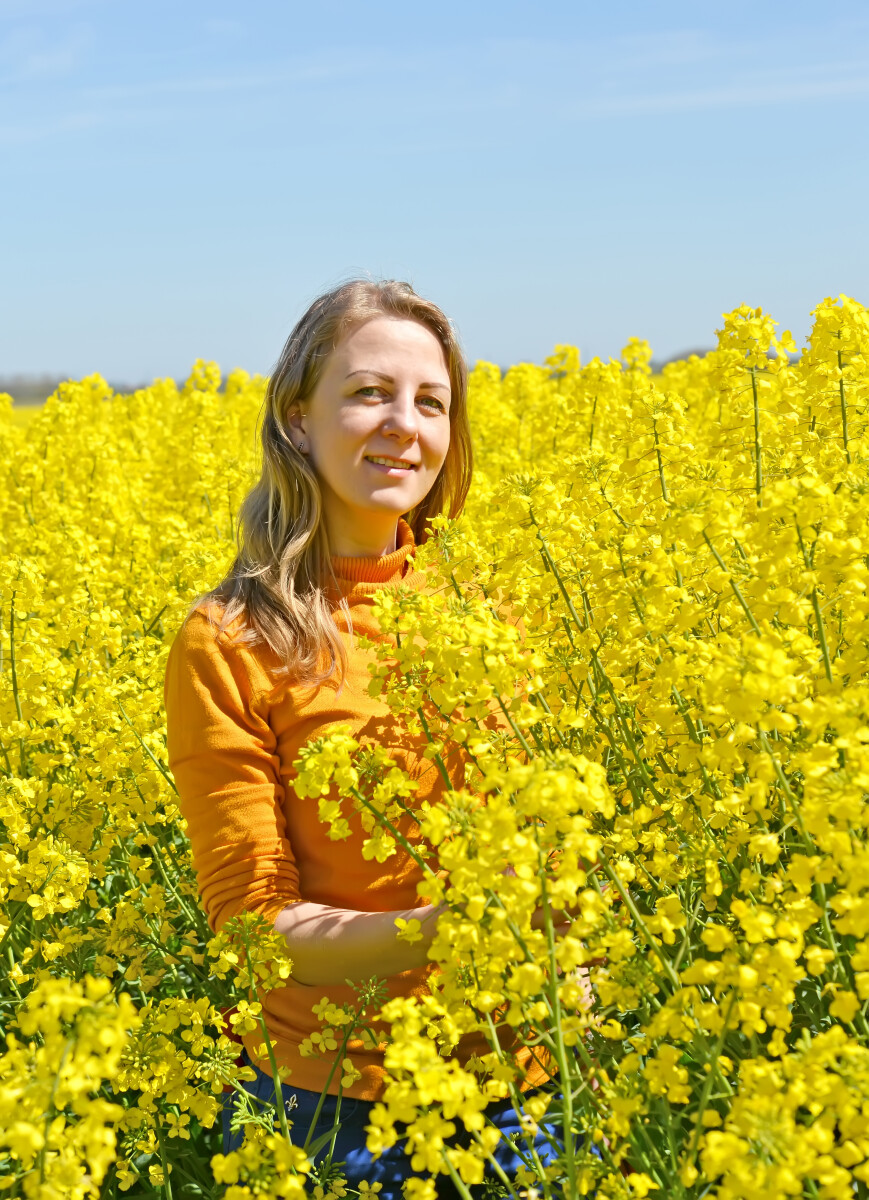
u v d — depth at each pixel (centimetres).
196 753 233
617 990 176
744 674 167
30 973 298
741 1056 195
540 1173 175
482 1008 172
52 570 507
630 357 736
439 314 266
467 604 216
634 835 222
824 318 278
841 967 175
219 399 1073
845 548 193
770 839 166
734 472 276
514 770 161
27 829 283
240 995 279
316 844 234
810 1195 149
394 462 254
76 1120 229
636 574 239
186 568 464
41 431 807
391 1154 224
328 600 253
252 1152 164
